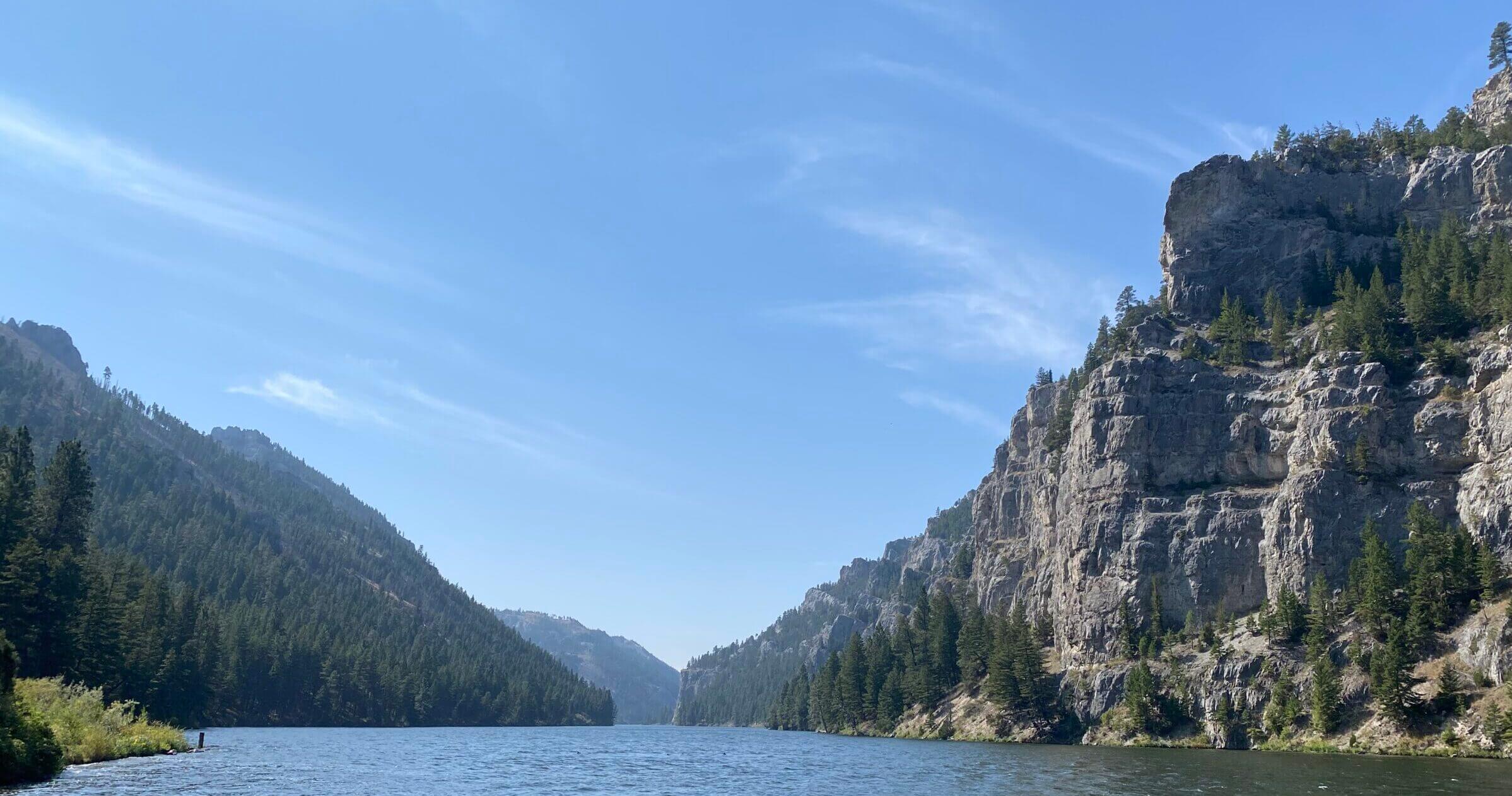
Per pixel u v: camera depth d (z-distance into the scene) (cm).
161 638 19988
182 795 8244
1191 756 14225
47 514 15800
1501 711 13138
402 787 10219
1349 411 18862
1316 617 16325
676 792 10281
